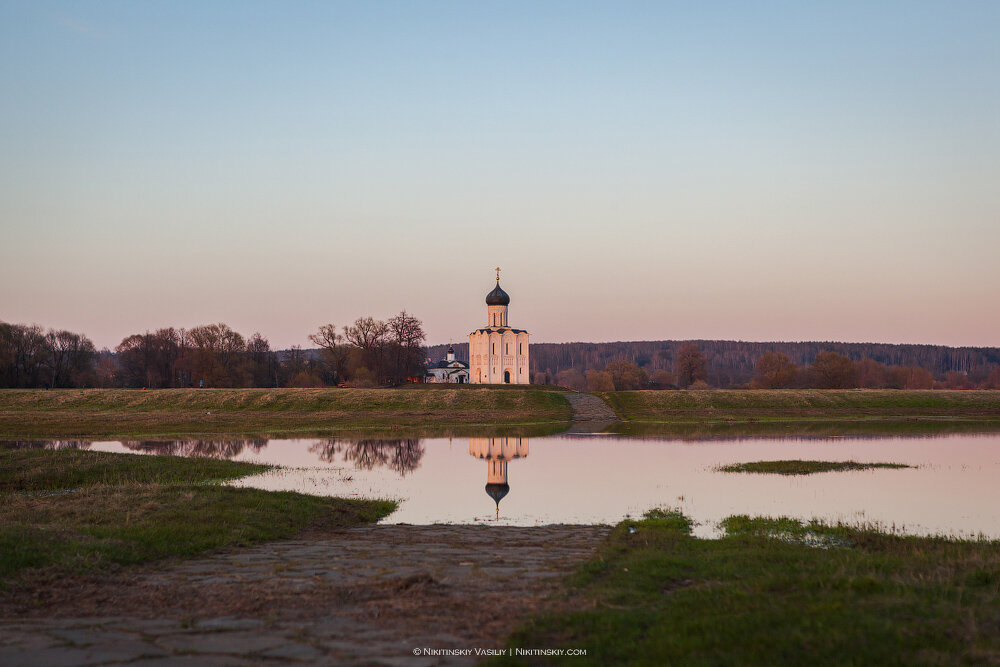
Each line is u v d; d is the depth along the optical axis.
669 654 10.95
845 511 28.59
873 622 11.89
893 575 15.70
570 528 24.48
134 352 142.88
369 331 130.62
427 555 19.62
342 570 17.73
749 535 22.81
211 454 50.59
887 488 34.47
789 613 12.54
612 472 40.62
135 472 35.91
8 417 78.00
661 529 24.45
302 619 13.45
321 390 98.69
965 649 10.68
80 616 13.80
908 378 179.88
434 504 30.28
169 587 16.05
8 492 30.89
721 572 16.78
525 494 32.97
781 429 72.94
